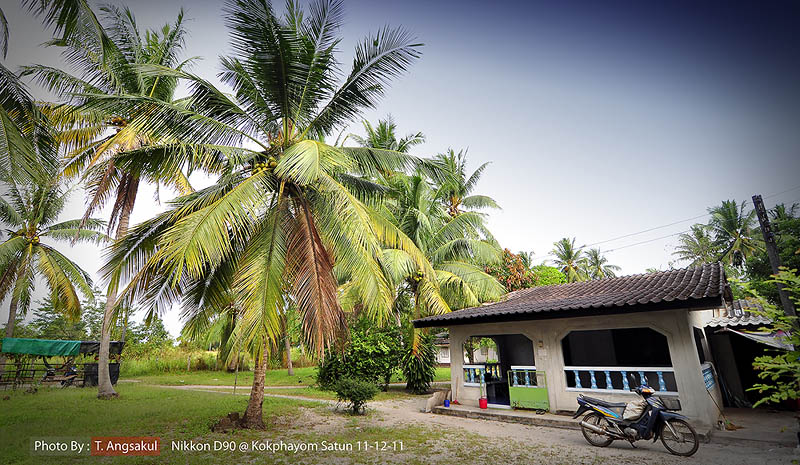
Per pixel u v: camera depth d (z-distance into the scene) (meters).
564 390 8.98
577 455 6.16
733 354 10.64
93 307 33.16
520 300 12.38
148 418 9.12
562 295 11.41
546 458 6.04
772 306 4.14
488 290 14.91
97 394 13.52
